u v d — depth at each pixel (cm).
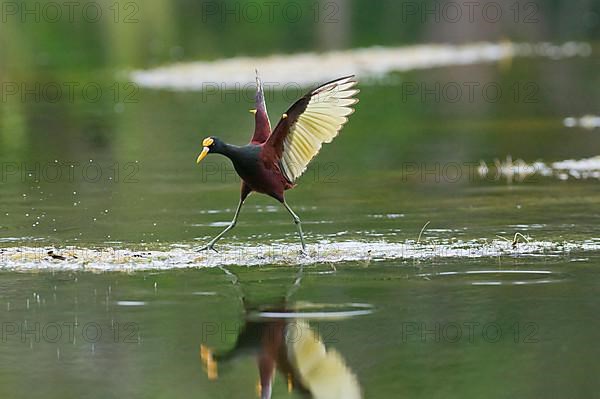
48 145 2394
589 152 2228
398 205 1714
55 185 1919
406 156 2228
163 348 1051
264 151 1335
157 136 2505
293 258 1363
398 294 1198
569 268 1295
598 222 1552
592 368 981
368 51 4359
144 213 1658
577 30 5212
